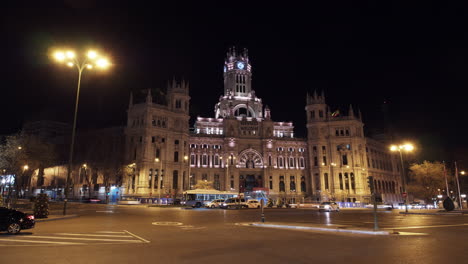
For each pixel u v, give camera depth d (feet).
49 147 252.01
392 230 78.33
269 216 140.46
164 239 64.03
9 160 223.51
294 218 128.47
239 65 468.75
